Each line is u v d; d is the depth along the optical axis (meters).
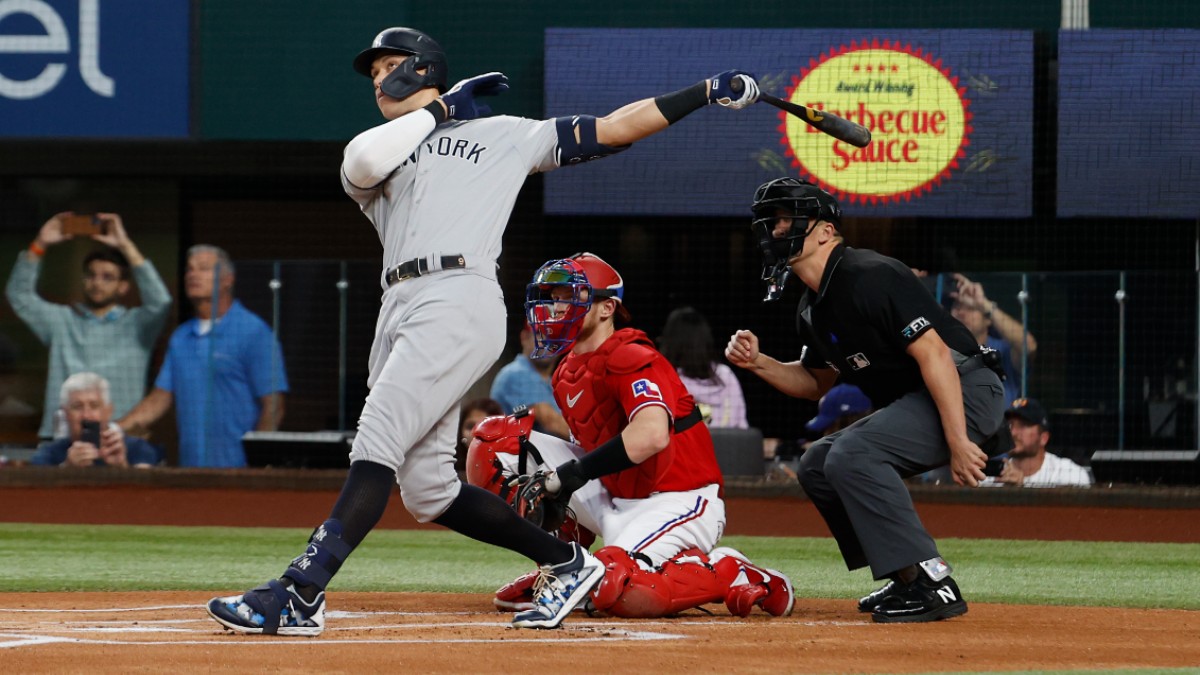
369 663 10.91
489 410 33.81
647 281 42.06
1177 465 33.47
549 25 39.06
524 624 13.34
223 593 18.53
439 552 25.34
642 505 15.55
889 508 14.74
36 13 38.56
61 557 24.08
